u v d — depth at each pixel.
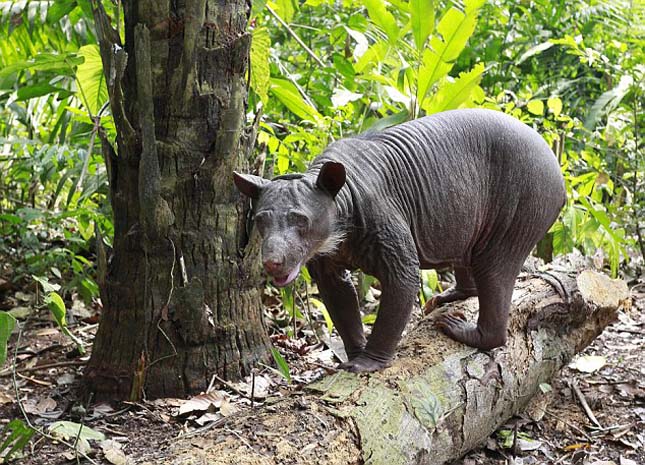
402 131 3.34
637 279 6.30
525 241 3.54
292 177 3.00
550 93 8.04
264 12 6.17
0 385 4.09
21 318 5.14
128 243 3.73
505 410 3.62
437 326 3.64
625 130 6.75
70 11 5.37
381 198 3.12
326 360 4.40
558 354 3.99
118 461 3.04
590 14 8.08
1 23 5.41
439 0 6.62
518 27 8.38
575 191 5.96
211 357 3.81
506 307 3.53
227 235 3.82
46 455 3.26
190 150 3.68
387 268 3.11
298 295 5.00
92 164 5.60
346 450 2.79
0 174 6.33
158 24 3.60
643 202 6.52
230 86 3.74
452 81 5.01
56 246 5.94
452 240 3.38
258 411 2.94
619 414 3.96
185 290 3.68
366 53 5.09
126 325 3.75
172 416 3.55
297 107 5.13
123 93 3.70
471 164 3.39
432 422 3.08
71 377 4.15
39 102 6.32
